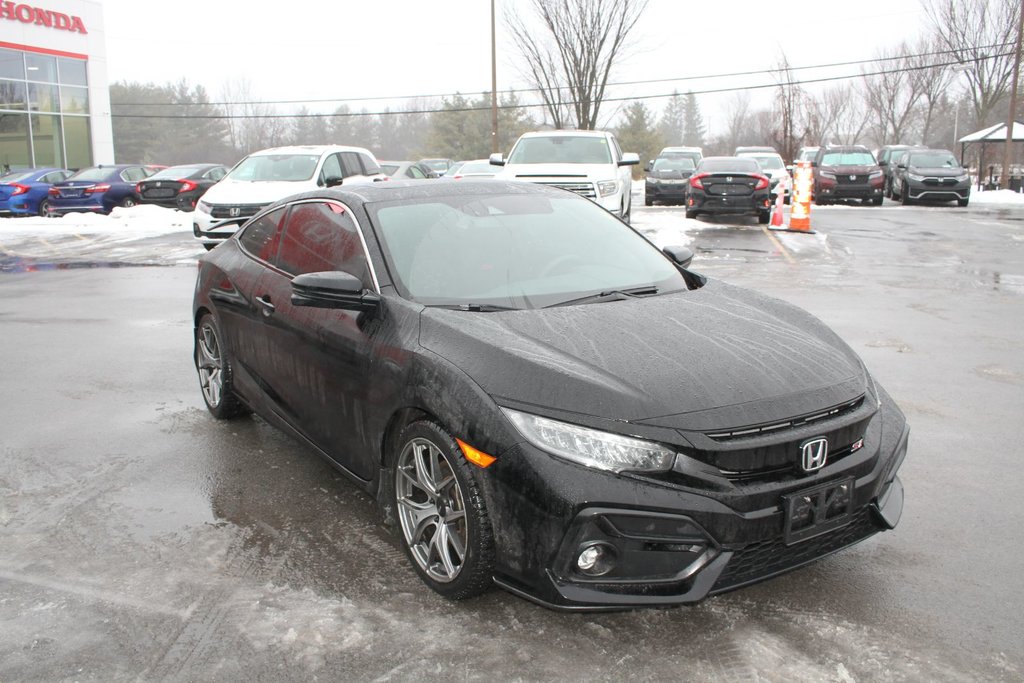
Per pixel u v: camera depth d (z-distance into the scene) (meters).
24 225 20.42
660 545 2.78
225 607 3.21
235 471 4.59
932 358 6.89
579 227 4.39
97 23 35.50
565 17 31.66
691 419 2.84
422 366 3.25
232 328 4.93
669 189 24.47
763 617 3.12
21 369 6.81
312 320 4.00
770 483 2.85
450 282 3.76
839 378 3.20
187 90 102.38
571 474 2.79
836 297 9.64
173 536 3.81
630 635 3.01
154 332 8.24
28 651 2.93
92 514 4.05
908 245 14.66
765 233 16.62
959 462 4.63
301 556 3.62
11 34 31.55
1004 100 48.34
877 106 58.31
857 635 3.00
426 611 3.18
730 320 3.57
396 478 3.47
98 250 15.38
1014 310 8.89
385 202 4.18
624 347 3.18
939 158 26.06
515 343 3.17
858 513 3.12
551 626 3.07
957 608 3.18
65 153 34.41
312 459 4.77
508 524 2.91
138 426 5.36
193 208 22.98
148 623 3.11
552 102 33.94
